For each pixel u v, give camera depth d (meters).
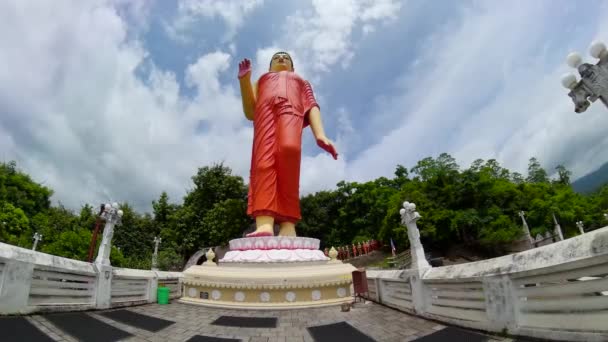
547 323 6.12
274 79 19.36
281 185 17.56
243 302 13.59
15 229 33.47
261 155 17.73
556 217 40.06
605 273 5.18
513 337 6.69
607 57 4.84
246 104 19.78
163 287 14.71
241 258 15.10
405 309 11.10
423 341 7.56
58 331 7.86
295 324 10.21
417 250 10.46
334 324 10.05
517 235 37.16
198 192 44.97
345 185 53.91
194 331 9.20
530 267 6.34
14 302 8.36
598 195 53.31
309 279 14.00
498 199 41.25
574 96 5.15
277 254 15.12
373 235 48.41
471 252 39.62
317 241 17.48
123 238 42.44
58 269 9.74
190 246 41.38
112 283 12.25
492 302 7.16
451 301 8.66
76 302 10.58
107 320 9.78
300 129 18.39
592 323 5.42
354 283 13.80
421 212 39.41
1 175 39.75
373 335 8.53
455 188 41.25
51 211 43.28
